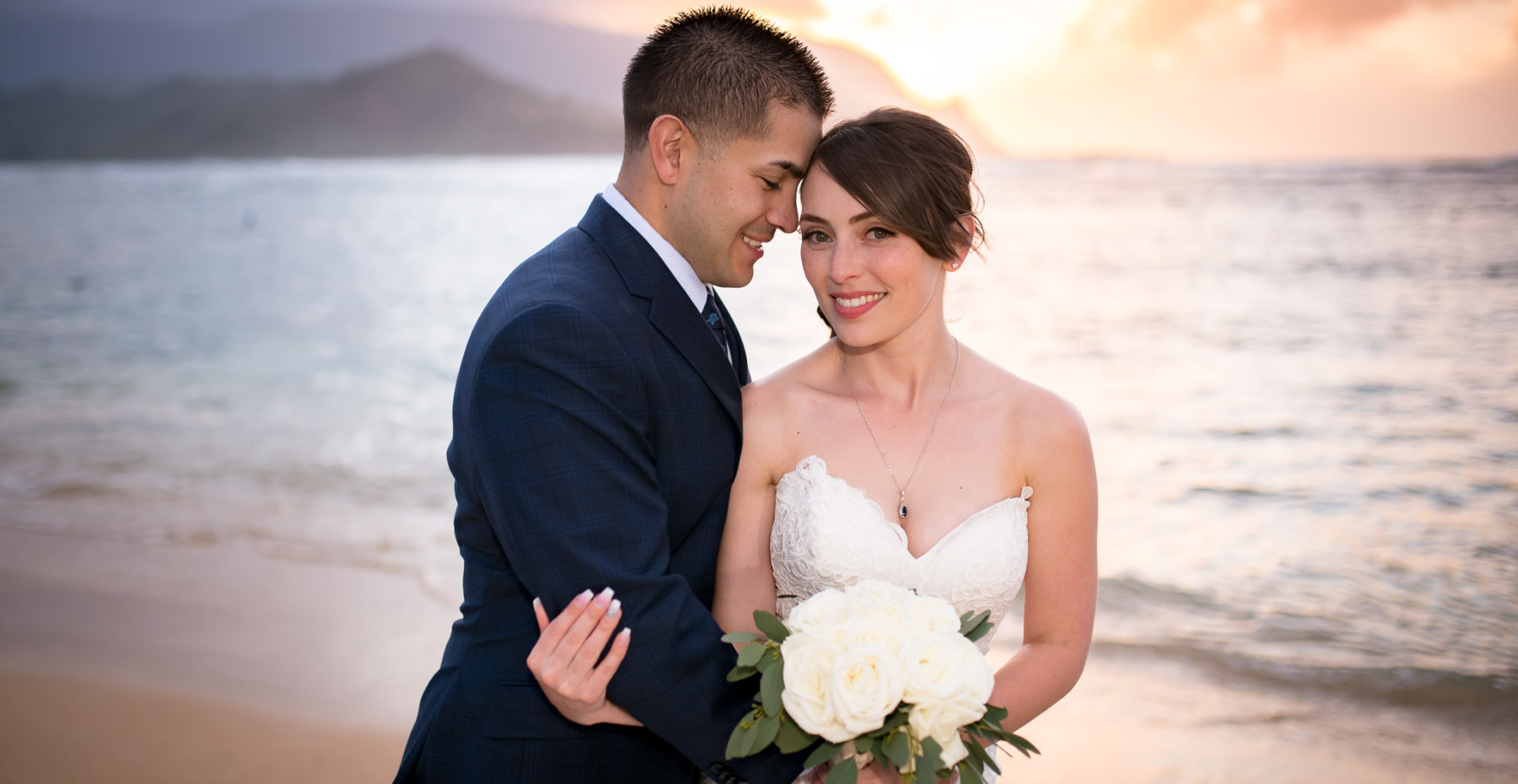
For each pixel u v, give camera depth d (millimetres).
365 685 4672
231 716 4387
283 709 4445
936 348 2246
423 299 18828
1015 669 2117
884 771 1840
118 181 77938
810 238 2170
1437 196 25984
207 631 5289
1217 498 7445
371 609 5605
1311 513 7090
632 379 1924
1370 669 4844
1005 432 2176
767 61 2041
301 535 6941
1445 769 4008
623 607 1780
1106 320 14031
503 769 1938
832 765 1942
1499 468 7832
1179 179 39000
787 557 2133
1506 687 4641
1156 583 5984
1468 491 7402
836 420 2240
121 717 4383
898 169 2004
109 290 20391
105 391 11836
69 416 10656
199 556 6516
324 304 18359
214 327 16078
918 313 2129
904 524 2146
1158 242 21594
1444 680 4730
